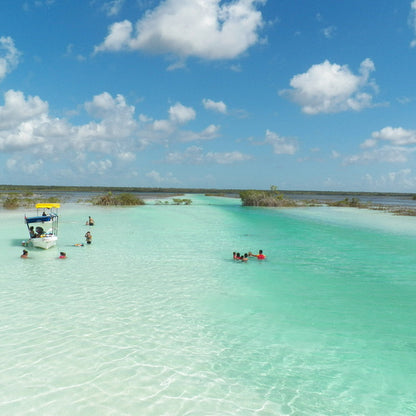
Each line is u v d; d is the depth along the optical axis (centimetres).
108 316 951
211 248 2000
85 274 1388
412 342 817
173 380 652
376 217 4231
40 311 981
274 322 927
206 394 611
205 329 878
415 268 1553
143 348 772
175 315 966
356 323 926
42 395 600
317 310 1020
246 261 1656
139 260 1658
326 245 2161
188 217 3941
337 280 1343
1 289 1180
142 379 652
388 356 750
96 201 6034
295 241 2302
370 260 1719
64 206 5538
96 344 786
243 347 784
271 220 3725
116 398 595
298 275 1416
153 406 575
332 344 804
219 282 1298
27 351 749
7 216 3678
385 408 577
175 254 1811
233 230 2828
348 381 655
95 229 2758
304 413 561
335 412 565
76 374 665
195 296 1131
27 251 1816
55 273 1399
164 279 1328
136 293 1152
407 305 1069
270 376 670
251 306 1045
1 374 661
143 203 6150
